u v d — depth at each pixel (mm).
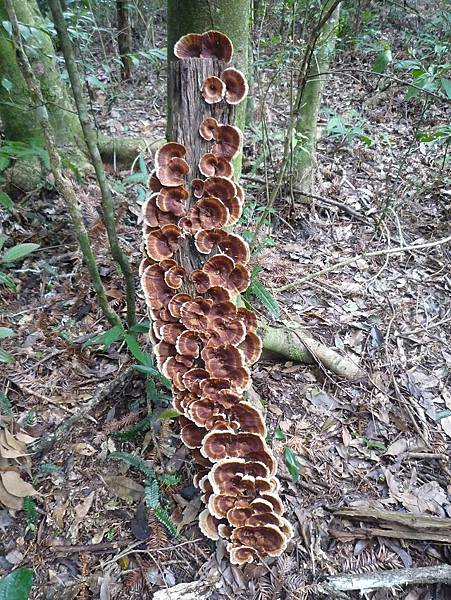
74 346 1371
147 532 1030
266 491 918
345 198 2088
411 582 955
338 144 2346
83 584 951
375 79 2770
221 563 981
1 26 1564
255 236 1414
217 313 959
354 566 1004
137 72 2953
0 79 1666
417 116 2572
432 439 1251
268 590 954
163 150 896
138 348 1112
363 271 1744
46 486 1106
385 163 2277
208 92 866
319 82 1767
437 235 1916
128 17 2742
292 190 1907
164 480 1069
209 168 904
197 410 948
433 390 1370
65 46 910
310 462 1184
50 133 954
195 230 922
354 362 1422
